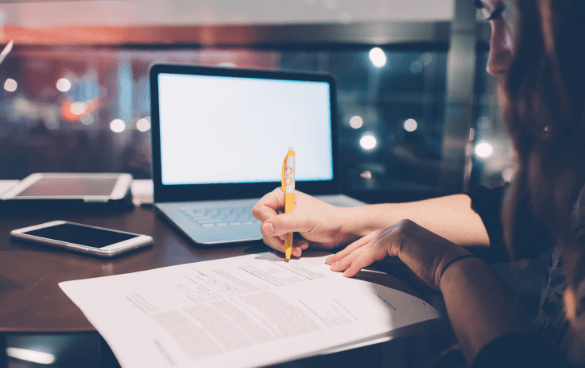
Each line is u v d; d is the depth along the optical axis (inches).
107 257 19.3
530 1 16.7
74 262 18.7
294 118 34.3
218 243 21.8
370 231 22.0
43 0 63.7
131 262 19.0
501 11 20.8
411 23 64.5
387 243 17.8
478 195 25.5
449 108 66.4
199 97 30.9
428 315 14.6
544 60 16.6
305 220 20.2
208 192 31.2
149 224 26.9
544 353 10.8
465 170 64.0
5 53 21.0
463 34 63.6
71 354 23.4
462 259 15.5
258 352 11.4
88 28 65.2
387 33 65.2
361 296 15.7
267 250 21.9
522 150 18.4
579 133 15.7
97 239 21.2
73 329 12.1
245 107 32.5
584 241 14.6
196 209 28.5
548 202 16.6
